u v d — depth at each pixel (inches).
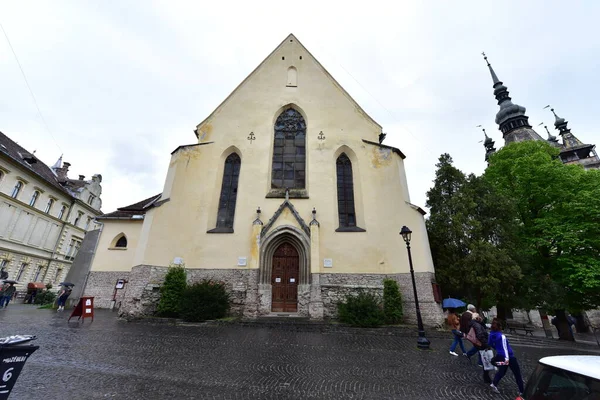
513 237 644.7
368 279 653.3
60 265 1667.1
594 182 713.0
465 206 641.6
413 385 256.7
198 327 512.7
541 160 757.9
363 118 818.2
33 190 1477.6
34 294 1205.1
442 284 639.8
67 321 540.4
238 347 375.2
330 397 224.1
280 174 773.9
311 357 341.1
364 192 735.7
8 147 1405.0
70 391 208.1
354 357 348.8
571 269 665.0
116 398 202.1
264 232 666.8
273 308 637.3
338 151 789.2
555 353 455.2
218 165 764.6
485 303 705.0
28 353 149.3
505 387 256.5
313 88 849.5
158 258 628.4
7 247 1332.4
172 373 262.5
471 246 590.2
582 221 688.4
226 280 650.2
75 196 1763.0
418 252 614.5
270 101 830.5
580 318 1264.8
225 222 724.0
